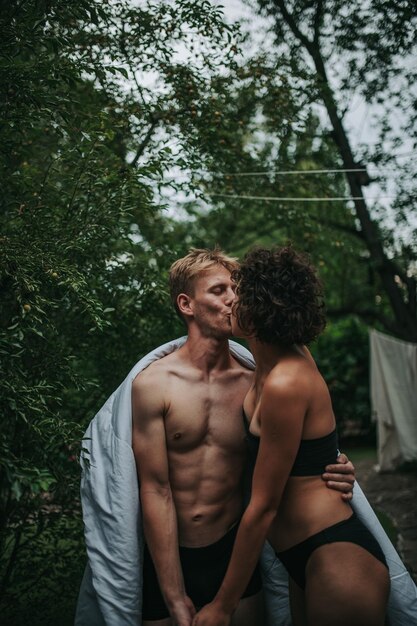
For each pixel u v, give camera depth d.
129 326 3.18
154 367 2.13
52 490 2.29
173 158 3.21
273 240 7.73
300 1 5.55
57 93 2.46
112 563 1.97
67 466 2.54
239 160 4.13
